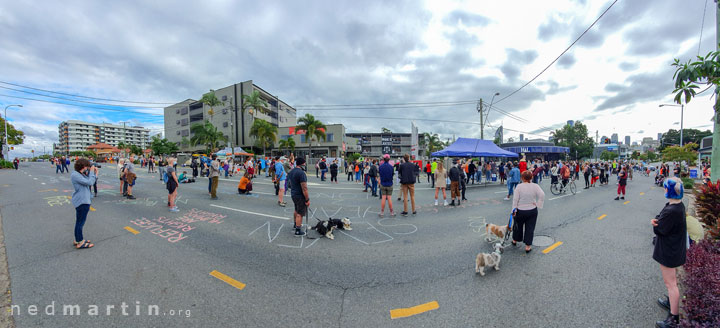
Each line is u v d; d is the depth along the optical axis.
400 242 5.23
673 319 2.65
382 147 76.75
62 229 5.78
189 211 7.67
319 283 3.55
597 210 8.57
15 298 3.09
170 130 60.03
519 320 2.77
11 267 3.90
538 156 39.28
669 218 2.71
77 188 4.65
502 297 3.21
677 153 25.72
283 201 9.36
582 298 3.19
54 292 3.23
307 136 36.97
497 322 2.73
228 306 3.00
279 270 3.93
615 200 10.70
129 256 4.36
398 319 2.79
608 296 3.23
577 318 2.80
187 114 56.72
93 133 136.75
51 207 8.05
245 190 10.99
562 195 12.10
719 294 2.54
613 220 7.16
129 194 9.73
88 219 6.68
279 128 48.03
